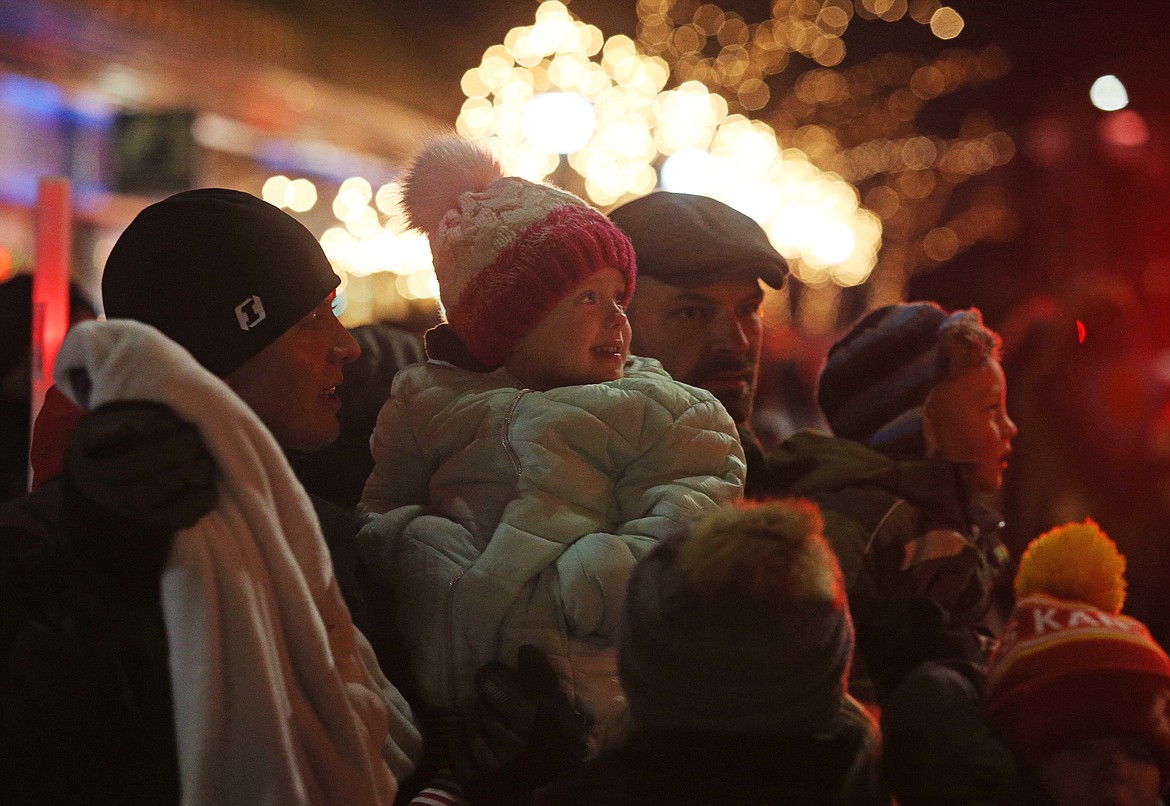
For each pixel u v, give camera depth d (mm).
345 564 2018
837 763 1490
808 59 14172
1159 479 4414
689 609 1431
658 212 2559
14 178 8273
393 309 6984
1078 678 1601
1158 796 1646
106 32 8156
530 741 1777
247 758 1507
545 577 1886
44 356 2676
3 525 1607
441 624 1903
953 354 2486
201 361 1898
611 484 1974
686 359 2514
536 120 8680
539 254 1978
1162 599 4363
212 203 1939
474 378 2107
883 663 1981
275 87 10000
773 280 2586
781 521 1461
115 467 1466
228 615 1514
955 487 2312
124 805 1548
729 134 10492
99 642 1547
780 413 7465
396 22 12484
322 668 1604
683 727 1466
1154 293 5559
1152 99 5793
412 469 2125
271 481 1628
